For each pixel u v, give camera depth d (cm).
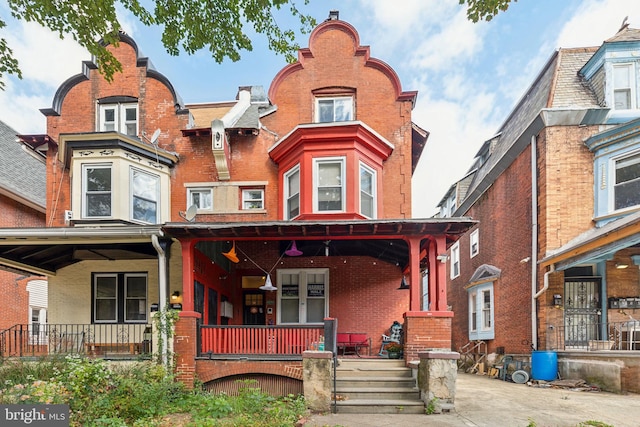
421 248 1070
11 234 875
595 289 1173
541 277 1189
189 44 755
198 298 962
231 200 1230
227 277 1219
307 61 1270
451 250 2156
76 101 1280
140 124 1266
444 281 898
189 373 849
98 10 653
